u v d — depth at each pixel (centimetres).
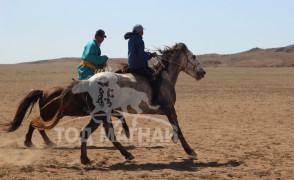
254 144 1453
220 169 1089
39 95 1274
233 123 1984
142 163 1158
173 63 1253
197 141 1512
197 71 1287
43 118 1230
